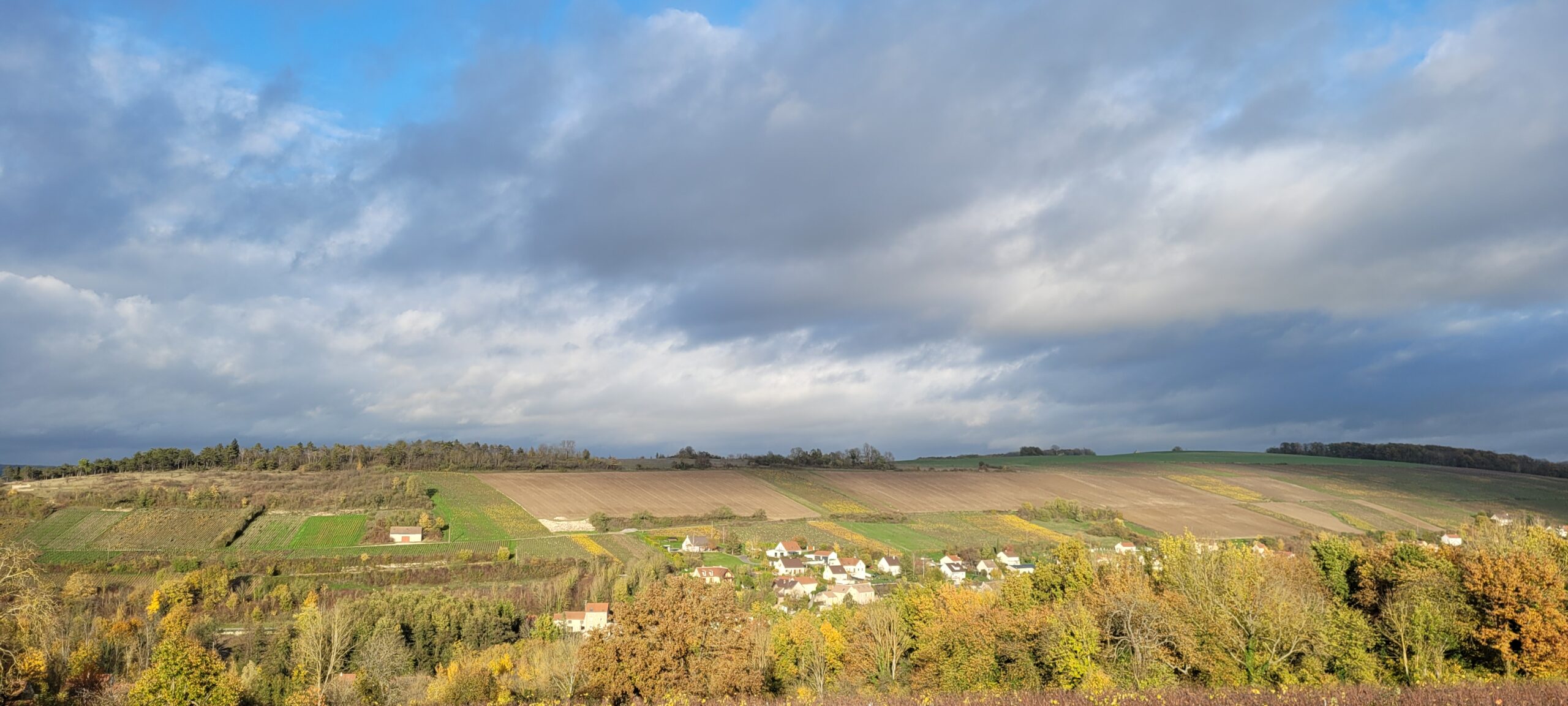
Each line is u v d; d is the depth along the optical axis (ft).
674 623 119.55
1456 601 153.07
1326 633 146.30
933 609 215.10
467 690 198.39
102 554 318.04
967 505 503.20
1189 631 148.25
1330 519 455.22
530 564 348.18
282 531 368.48
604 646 121.29
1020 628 163.73
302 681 205.16
